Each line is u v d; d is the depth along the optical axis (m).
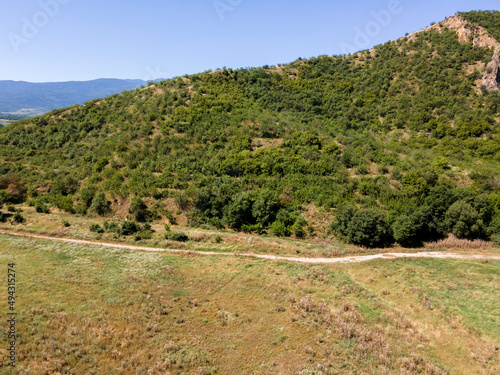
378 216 40.97
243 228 44.84
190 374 19.03
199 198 46.84
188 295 28.02
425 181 48.31
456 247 41.25
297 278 31.97
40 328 21.16
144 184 51.41
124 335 21.91
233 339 22.53
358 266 35.72
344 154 56.06
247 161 54.34
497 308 27.36
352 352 21.55
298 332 23.59
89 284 28.08
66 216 48.19
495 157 58.47
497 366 20.81
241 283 30.70
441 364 20.92
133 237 40.78
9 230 40.56
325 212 46.94
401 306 28.02
